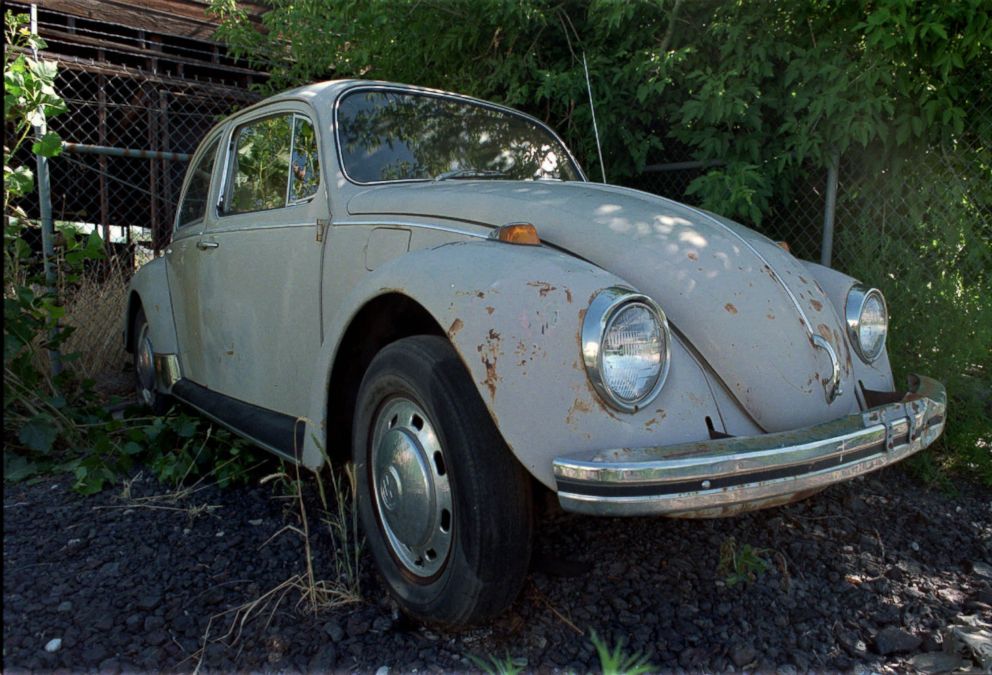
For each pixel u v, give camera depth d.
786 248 2.78
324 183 2.89
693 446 1.78
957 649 2.13
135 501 3.16
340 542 2.73
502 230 2.22
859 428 2.01
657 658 2.10
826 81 4.01
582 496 1.75
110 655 2.09
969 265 3.96
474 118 3.41
